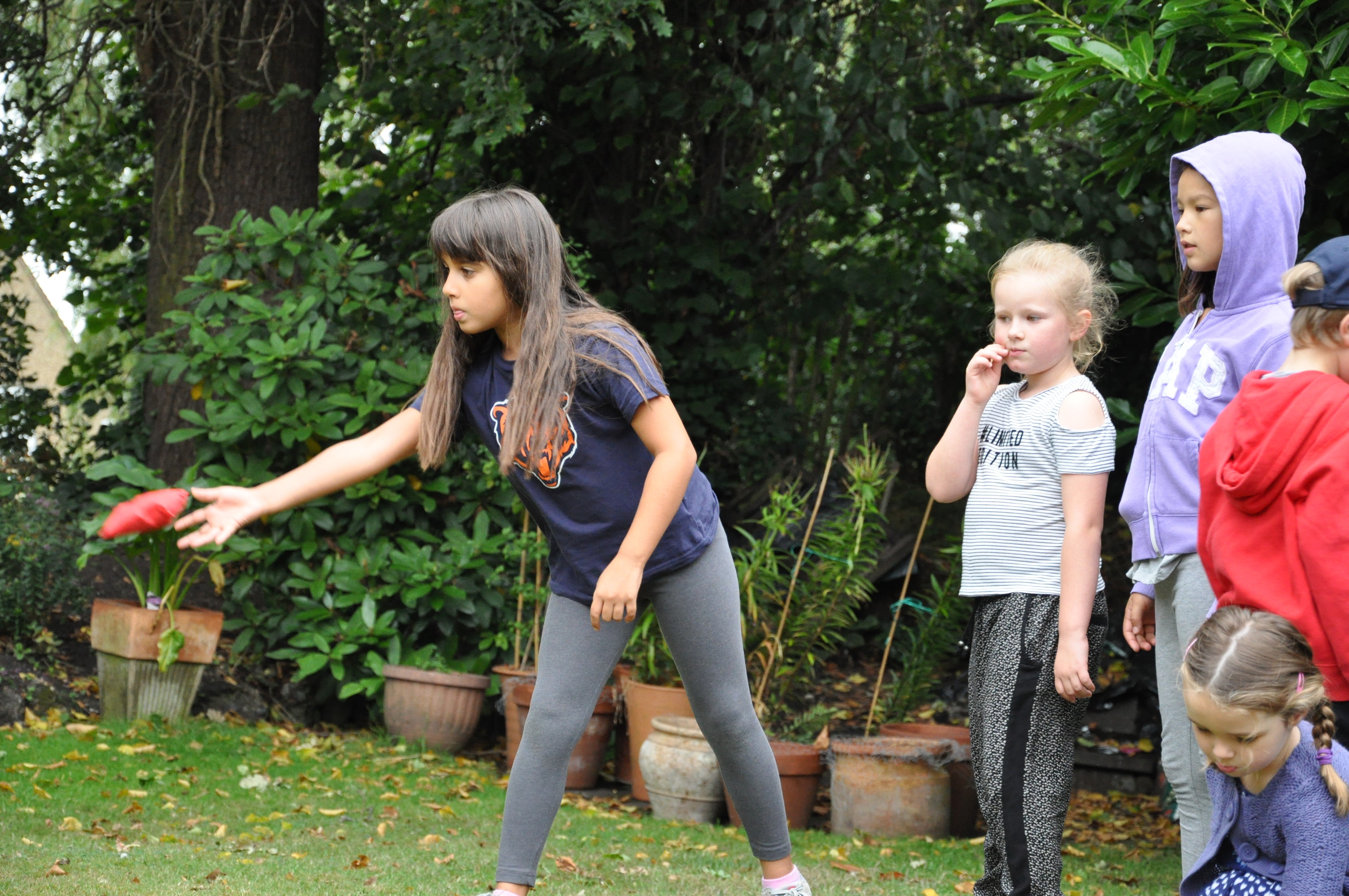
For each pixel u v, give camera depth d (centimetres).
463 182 1020
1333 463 263
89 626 777
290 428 771
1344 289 278
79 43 932
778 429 1103
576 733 326
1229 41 474
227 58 897
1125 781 771
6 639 727
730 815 632
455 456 803
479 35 808
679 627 331
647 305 1017
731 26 935
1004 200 1016
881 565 980
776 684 720
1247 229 322
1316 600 263
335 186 1102
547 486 322
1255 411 280
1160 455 334
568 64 919
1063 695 330
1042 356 350
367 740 739
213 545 731
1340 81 438
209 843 456
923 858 542
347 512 800
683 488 310
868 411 1402
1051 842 333
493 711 837
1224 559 286
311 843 474
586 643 330
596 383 313
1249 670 238
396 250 1004
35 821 459
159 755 603
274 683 777
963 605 777
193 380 773
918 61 966
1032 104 573
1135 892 485
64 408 1158
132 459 729
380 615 791
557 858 484
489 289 313
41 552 747
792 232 1115
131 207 1107
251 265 811
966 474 361
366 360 799
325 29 985
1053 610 339
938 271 1173
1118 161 545
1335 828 246
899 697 783
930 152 1050
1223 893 264
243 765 611
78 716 673
